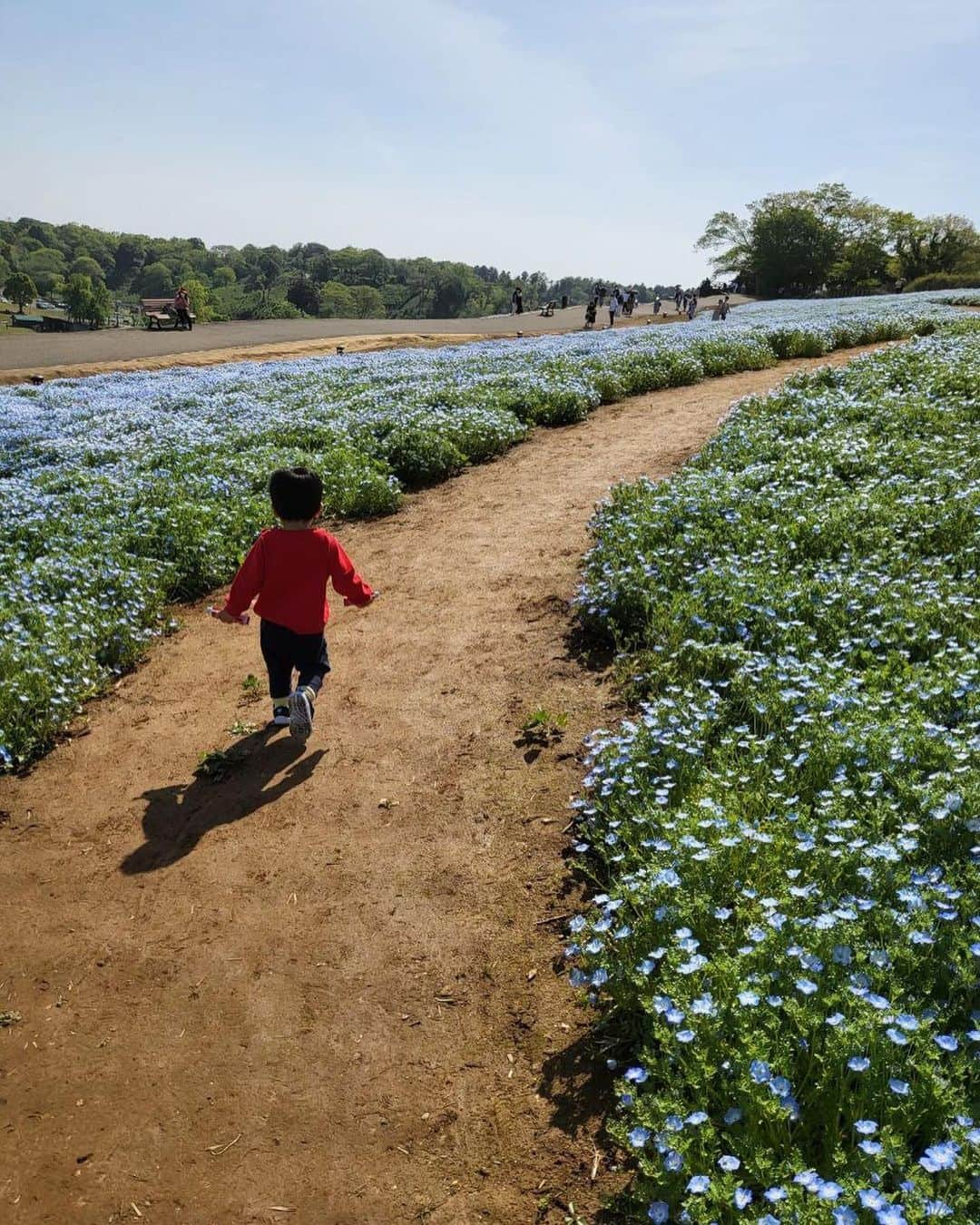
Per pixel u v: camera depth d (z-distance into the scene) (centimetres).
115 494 1125
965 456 942
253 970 412
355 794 539
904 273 10662
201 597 920
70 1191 316
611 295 4866
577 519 997
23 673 656
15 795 578
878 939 344
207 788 564
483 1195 301
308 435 1410
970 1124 257
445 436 1312
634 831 442
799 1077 291
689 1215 253
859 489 874
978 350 1612
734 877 387
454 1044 362
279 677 598
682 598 662
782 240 10575
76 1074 365
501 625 748
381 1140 326
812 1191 242
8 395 2172
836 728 480
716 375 1978
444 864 469
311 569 586
